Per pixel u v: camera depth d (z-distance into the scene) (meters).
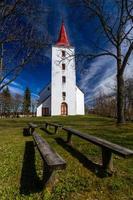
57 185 5.01
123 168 5.95
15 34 18.84
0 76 19.16
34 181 5.42
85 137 7.50
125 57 17.14
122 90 17.38
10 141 11.56
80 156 7.34
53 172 4.91
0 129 19.14
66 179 5.36
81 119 32.16
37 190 4.88
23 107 92.44
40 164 6.74
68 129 10.24
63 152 8.00
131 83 48.44
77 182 5.17
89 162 6.61
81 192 4.71
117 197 4.44
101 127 15.64
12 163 7.03
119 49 17.91
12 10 17.27
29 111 93.06
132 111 45.12
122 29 17.89
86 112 70.12
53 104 50.19
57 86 50.66
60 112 50.31
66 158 7.16
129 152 4.91
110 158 5.84
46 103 51.72
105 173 5.59
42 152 5.42
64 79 51.09
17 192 4.83
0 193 4.82
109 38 18.14
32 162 7.07
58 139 10.98
